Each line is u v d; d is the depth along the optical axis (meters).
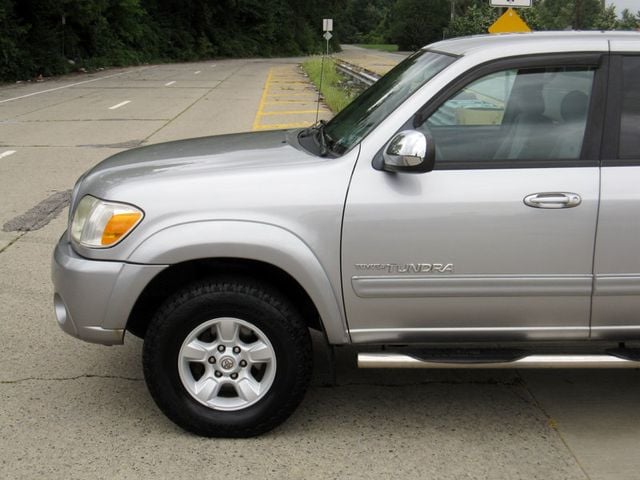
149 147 4.51
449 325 3.62
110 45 43.34
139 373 4.46
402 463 3.51
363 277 3.53
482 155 3.55
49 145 13.02
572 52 3.56
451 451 3.62
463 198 3.46
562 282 3.53
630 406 4.07
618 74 3.57
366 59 52.00
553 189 3.47
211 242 3.44
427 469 3.46
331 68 30.59
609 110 3.56
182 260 3.46
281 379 3.60
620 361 3.58
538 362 3.58
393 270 3.52
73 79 31.52
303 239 3.48
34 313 5.40
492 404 4.09
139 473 3.42
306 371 3.63
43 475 3.40
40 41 33.44
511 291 3.54
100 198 3.61
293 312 3.57
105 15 43.50
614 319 3.61
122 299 3.51
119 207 3.52
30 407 4.04
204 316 3.55
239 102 20.67
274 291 3.57
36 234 7.48
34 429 3.81
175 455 3.57
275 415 3.65
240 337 3.63
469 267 3.51
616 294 3.56
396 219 3.47
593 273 3.53
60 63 34.09
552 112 3.58
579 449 3.64
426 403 4.11
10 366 4.54
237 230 3.45
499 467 3.48
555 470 3.46
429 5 82.38
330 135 4.09
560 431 3.81
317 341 4.89
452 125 3.56
